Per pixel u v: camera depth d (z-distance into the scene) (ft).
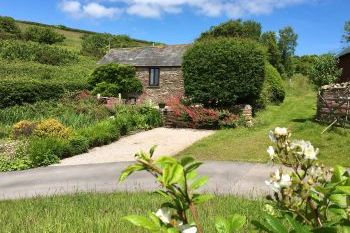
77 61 208.54
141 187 41.91
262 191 37.65
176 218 5.86
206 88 87.51
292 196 6.45
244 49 86.17
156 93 124.57
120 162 57.57
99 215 24.89
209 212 25.25
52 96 112.37
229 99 86.38
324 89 75.56
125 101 111.65
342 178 6.50
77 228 21.89
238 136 70.64
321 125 69.67
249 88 86.22
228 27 208.95
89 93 116.98
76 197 35.06
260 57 87.30
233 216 6.07
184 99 91.25
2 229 23.04
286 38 224.74
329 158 52.42
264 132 72.28
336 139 60.08
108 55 137.69
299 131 67.92
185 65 90.22
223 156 57.52
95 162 58.85
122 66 124.16
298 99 135.03
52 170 53.98
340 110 69.97
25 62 184.03
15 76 157.28
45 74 163.32
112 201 31.78
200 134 77.97
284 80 198.39
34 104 99.81
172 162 5.62
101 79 125.18
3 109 98.89
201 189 39.04
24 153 59.98
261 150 59.16
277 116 94.38
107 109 93.35
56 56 197.77
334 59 96.78
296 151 6.45
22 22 307.17
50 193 40.93
